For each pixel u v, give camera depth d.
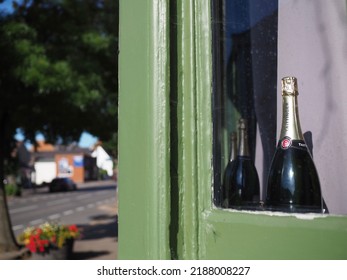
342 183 0.93
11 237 6.95
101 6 6.53
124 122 0.97
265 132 1.24
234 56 1.32
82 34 5.98
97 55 6.16
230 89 1.30
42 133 7.34
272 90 1.25
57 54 5.84
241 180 1.08
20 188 29.33
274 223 0.80
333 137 0.97
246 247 0.82
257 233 0.81
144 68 0.93
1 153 7.05
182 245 0.88
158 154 0.89
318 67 1.03
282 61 1.20
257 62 1.32
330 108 0.98
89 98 5.73
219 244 0.85
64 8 6.16
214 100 0.95
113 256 7.16
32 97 5.99
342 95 0.96
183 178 0.90
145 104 0.92
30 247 6.35
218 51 1.01
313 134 1.02
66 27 5.98
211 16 0.96
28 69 5.38
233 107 1.31
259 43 1.31
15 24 5.53
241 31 1.30
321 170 0.98
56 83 5.46
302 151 0.98
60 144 7.86
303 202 0.94
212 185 0.90
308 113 1.04
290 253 0.78
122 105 0.98
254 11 1.31
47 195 30.39
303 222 0.78
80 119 6.75
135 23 0.96
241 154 1.24
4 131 6.95
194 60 0.93
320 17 1.04
